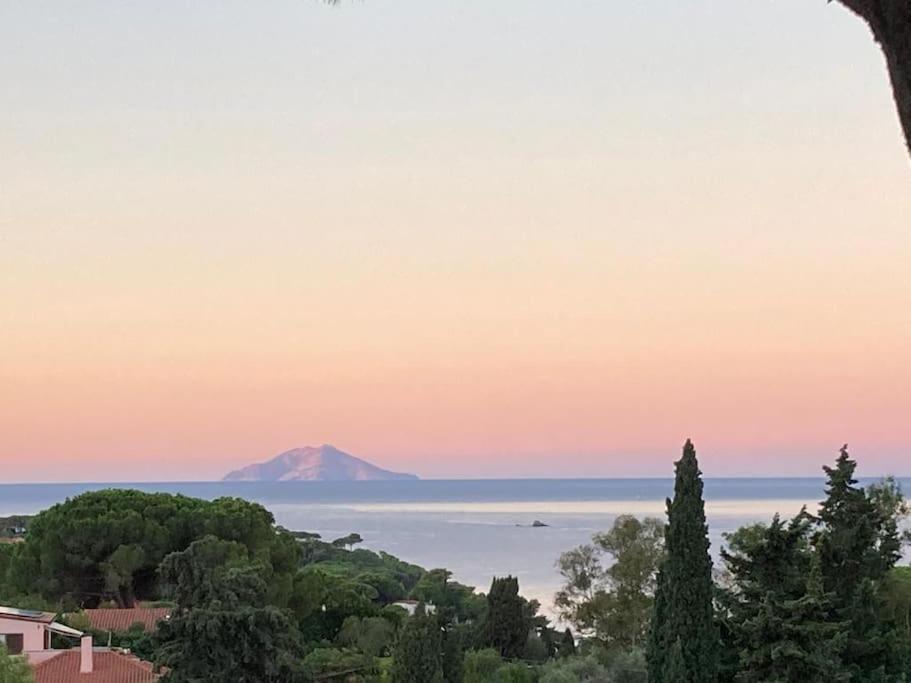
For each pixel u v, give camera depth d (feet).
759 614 108.27
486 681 157.38
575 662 161.07
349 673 173.68
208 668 130.00
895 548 117.80
